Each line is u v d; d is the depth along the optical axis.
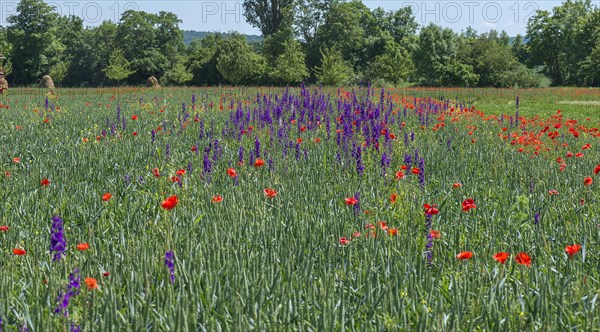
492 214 7.32
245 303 4.26
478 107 37.31
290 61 91.62
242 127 14.73
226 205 7.30
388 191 8.42
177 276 4.70
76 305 4.30
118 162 10.95
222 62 95.38
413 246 5.72
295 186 8.64
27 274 4.95
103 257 5.33
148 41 118.56
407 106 21.56
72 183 8.91
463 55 96.38
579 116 29.67
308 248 5.71
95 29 126.44
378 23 134.50
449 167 10.63
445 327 4.00
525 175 10.07
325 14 109.19
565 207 7.64
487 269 5.11
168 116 20.70
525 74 93.25
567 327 4.04
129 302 4.24
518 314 4.26
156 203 7.48
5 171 9.98
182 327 3.75
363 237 5.95
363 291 4.65
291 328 4.00
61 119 20.05
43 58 111.38
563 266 5.38
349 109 15.77
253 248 5.65
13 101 34.84
